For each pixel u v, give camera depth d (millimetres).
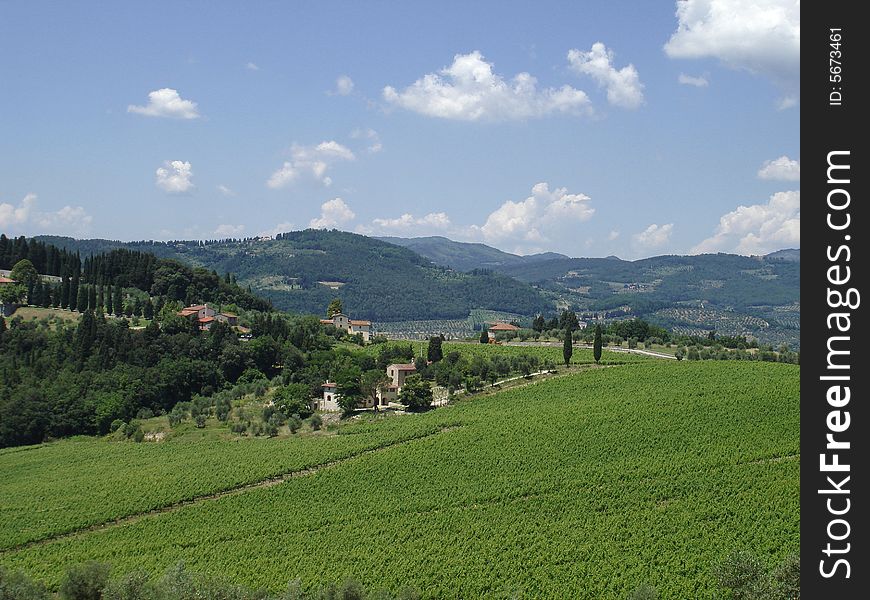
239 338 175500
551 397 133750
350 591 64312
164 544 87250
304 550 82812
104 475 112875
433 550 80250
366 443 116000
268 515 93938
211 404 148375
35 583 69250
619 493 91938
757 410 115938
